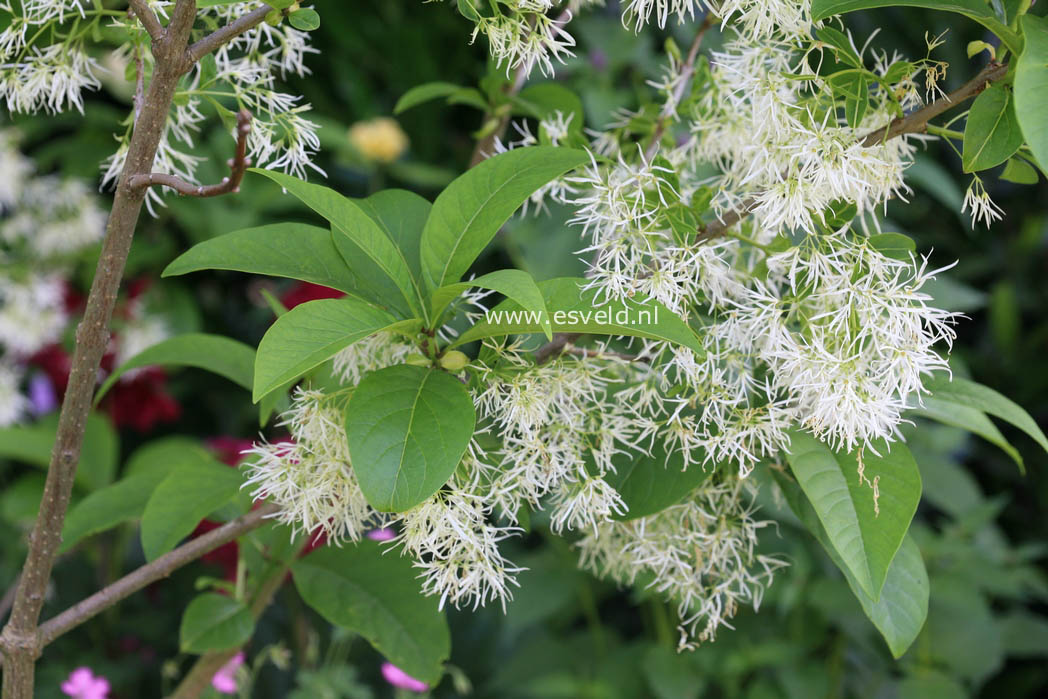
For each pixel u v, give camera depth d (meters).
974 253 2.74
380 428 1.12
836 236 1.19
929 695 1.82
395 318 1.17
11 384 2.21
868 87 1.22
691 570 1.26
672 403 1.23
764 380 1.23
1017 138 1.15
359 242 1.16
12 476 2.47
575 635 2.26
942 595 1.83
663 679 1.84
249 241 1.20
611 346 1.36
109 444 1.96
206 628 1.29
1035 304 2.70
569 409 1.20
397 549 1.31
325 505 1.18
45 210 2.28
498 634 2.21
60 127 2.50
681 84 1.30
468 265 1.18
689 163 1.29
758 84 1.19
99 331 1.15
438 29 2.61
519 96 1.38
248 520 1.25
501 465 1.18
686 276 1.18
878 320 1.17
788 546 1.93
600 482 1.19
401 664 1.29
